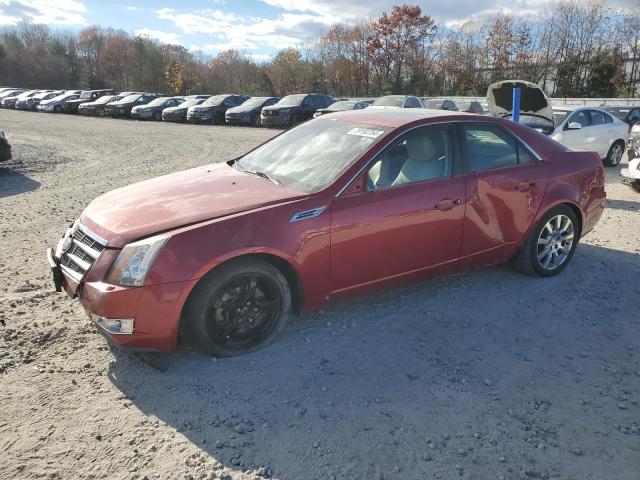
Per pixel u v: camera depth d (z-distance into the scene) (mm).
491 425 2838
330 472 2502
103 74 83312
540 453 2633
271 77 65438
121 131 22484
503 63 47062
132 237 3170
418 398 3061
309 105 23969
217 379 3234
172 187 3891
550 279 4824
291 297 3676
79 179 10539
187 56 80312
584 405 3014
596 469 2531
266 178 3990
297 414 2914
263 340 3553
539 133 4777
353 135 4086
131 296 3045
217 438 2725
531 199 4484
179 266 3094
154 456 2596
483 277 4848
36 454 2594
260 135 20531
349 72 57188
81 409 2939
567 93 44000
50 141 18094
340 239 3590
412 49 53625
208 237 3182
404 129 3949
